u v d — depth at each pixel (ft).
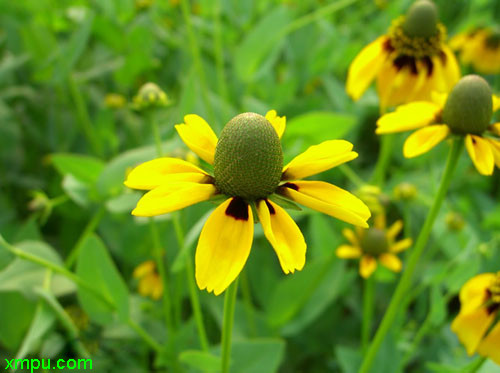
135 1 0.99
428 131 0.45
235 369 0.54
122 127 1.01
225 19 1.09
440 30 0.61
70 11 0.98
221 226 0.32
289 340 0.76
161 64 1.11
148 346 0.67
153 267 0.72
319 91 1.10
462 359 0.64
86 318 0.63
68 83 1.02
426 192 0.87
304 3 1.12
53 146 0.99
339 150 0.34
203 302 0.73
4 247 0.49
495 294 0.43
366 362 0.48
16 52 0.98
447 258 0.86
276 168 0.34
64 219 0.86
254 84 0.94
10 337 0.60
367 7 1.25
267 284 0.74
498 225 0.82
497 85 1.12
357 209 0.33
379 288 0.84
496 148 0.42
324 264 0.67
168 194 0.32
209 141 0.37
